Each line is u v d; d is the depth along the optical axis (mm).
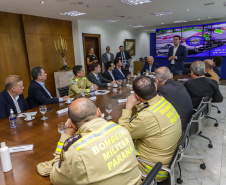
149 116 1177
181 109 1795
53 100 2457
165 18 6793
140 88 1259
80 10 4844
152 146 1234
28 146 1260
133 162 852
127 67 7832
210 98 2510
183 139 1301
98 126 857
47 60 5785
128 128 1249
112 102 2373
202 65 2436
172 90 1845
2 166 1021
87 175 712
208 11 5785
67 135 1051
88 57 6398
